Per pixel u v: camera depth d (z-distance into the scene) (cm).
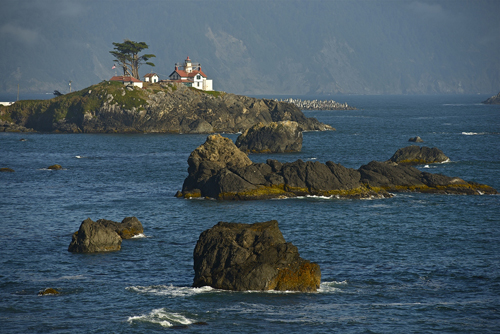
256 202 19788
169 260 13200
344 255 13625
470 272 12331
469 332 9394
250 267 10981
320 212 18188
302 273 11038
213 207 19025
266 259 11112
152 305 10344
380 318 9875
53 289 11044
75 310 10169
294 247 11325
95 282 11612
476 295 11019
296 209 18625
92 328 9431
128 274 12156
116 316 9894
